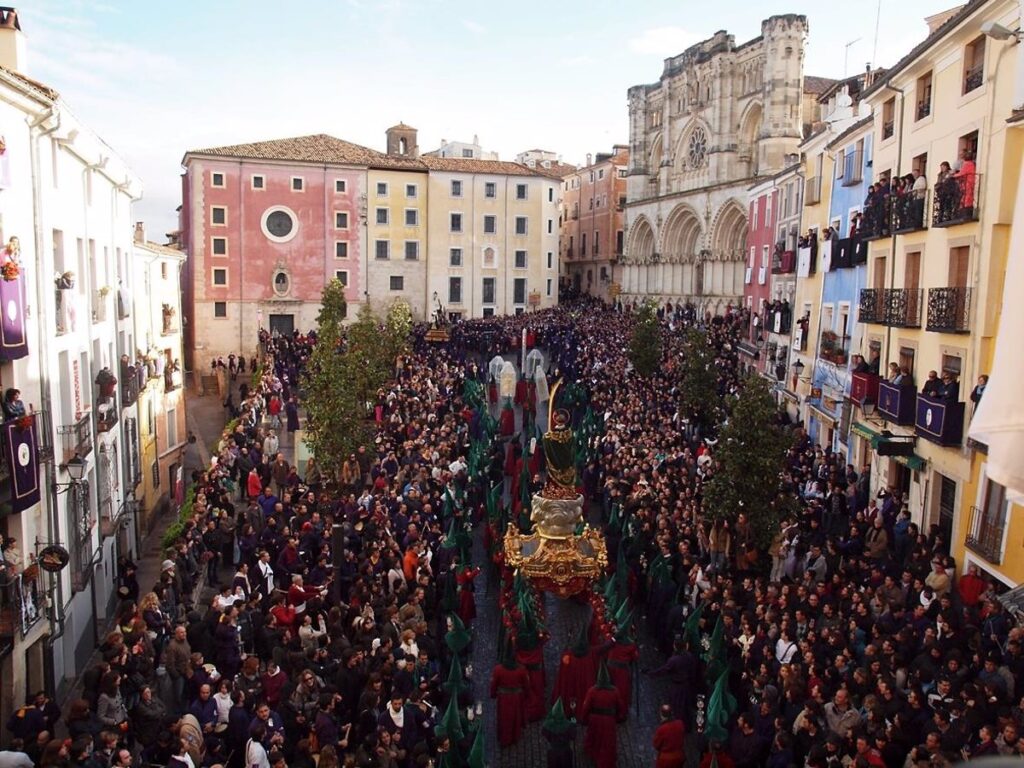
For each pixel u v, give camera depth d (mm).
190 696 13445
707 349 35562
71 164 21484
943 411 19828
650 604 19750
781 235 46938
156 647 15539
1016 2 17953
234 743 12578
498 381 45625
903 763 11484
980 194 19531
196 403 57281
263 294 73438
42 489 18000
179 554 19594
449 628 17672
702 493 22109
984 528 18359
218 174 71312
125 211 29719
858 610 15438
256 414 37156
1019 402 5172
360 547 20359
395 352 51781
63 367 20703
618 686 15875
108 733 11055
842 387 29828
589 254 108188
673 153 84500
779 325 41219
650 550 20922
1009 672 12562
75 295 21500
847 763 11320
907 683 13148
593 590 19375
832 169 34656
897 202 24250
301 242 74438
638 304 85625
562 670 16156
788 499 20922
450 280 81500
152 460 34438
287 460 36250
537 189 84375
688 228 79250
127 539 27328
